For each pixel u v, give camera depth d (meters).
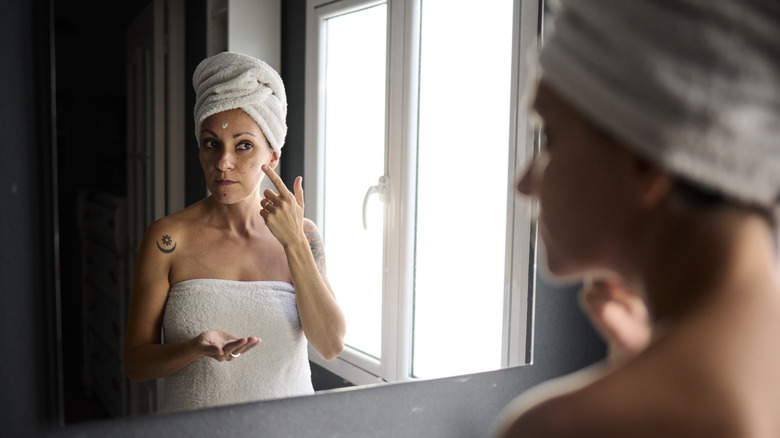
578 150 0.32
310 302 0.96
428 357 1.07
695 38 0.27
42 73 0.78
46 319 0.80
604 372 0.30
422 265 1.05
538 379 1.20
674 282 0.31
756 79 0.27
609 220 0.32
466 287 1.10
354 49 0.97
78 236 0.80
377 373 1.02
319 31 0.94
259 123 0.90
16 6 0.76
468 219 1.10
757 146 0.27
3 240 0.77
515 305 1.14
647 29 0.28
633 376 0.28
